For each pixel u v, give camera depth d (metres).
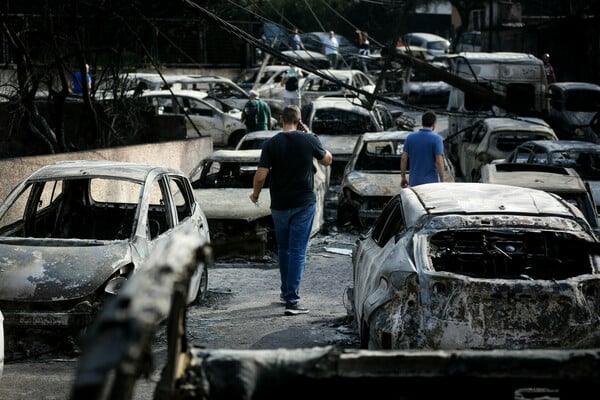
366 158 40.38
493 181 29.69
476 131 51.94
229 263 31.16
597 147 37.09
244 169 35.88
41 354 19.34
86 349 5.42
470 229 15.98
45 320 18.94
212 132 64.31
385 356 8.59
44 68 45.69
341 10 116.69
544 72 66.44
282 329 21.78
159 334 21.11
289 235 23.67
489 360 8.47
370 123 53.53
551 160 36.75
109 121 50.00
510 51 103.00
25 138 47.47
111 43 63.91
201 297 24.83
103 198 33.41
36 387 17.00
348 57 101.75
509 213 16.48
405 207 17.55
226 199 32.06
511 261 17.47
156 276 6.27
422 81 91.50
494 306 14.67
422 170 29.75
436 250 17.20
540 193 18.11
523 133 48.00
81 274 19.39
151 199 37.66
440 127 79.25
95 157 35.19
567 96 68.44
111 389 5.29
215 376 8.44
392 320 15.16
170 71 92.31
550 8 105.38
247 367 8.50
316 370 8.59
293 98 64.06
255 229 31.22
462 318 14.68
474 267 17.41
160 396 7.64
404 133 41.34
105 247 20.36
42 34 47.03
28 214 23.25
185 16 58.69
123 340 5.32
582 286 14.88
